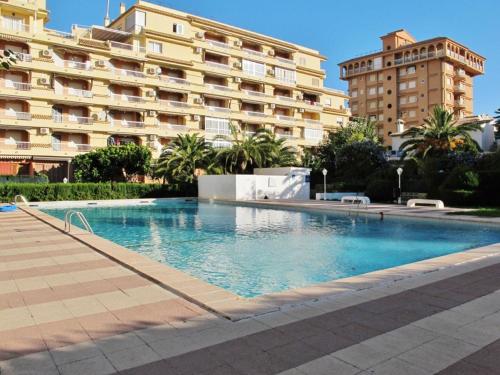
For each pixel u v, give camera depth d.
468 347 4.07
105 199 33.53
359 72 81.56
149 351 4.02
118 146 36.75
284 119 58.06
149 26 47.81
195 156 38.56
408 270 7.44
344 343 4.17
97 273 7.48
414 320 4.82
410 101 74.81
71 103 40.66
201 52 50.62
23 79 39.09
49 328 4.69
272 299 5.61
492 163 27.56
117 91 44.44
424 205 25.19
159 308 5.38
